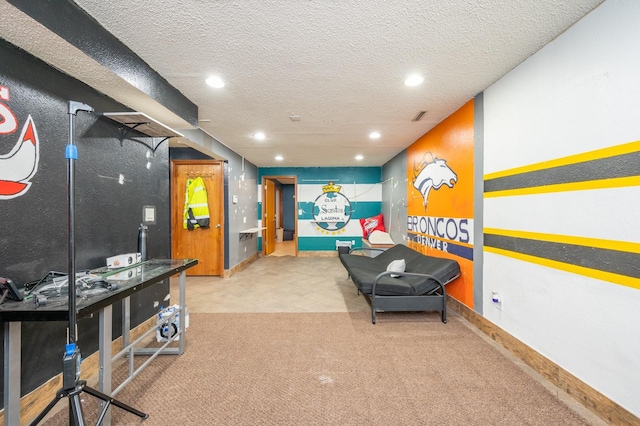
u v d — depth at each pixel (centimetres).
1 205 139
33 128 154
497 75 219
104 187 204
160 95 219
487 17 152
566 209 163
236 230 510
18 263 147
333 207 682
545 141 179
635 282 128
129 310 219
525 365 195
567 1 141
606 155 141
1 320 118
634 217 128
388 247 509
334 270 524
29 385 149
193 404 158
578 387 156
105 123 204
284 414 150
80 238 185
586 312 151
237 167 523
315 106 285
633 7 128
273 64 201
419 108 289
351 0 138
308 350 219
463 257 280
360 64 202
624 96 133
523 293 199
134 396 164
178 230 470
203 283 429
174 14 148
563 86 166
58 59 155
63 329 167
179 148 462
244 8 143
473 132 261
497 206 227
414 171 428
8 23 125
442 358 205
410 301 271
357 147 472
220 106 284
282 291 385
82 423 113
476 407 154
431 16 151
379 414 150
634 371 129
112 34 167
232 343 232
